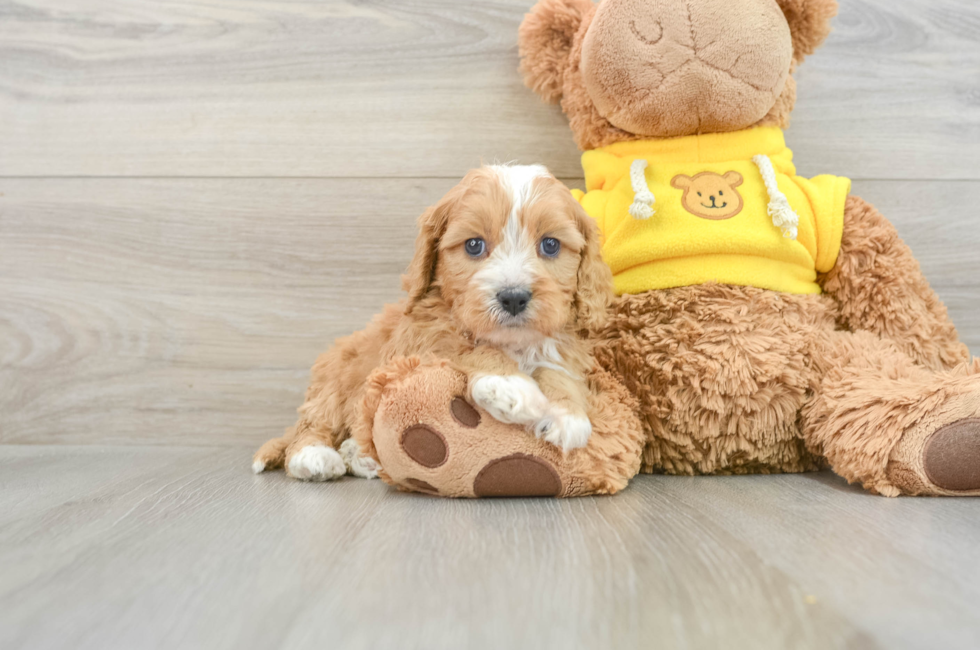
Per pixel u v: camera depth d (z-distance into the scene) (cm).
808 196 178
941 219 212
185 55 220
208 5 219
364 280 220
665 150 183
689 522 120
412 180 218
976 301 211
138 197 221
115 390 222
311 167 219
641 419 168
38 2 221
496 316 139
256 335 221
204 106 221
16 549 108
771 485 155
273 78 219
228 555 104
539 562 99
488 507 134
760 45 170
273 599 86
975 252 212
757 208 174
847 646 71
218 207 221
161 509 134
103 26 221
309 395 185
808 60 212
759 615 79
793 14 183
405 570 96
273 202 220
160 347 222
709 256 171
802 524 118
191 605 85
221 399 221
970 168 212
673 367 165
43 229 223
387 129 218
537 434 137
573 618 79
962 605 82
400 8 217
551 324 142
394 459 138
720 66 171
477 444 136
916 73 212
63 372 223
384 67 218
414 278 157
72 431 223
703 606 82
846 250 177
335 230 220
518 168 160
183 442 222
